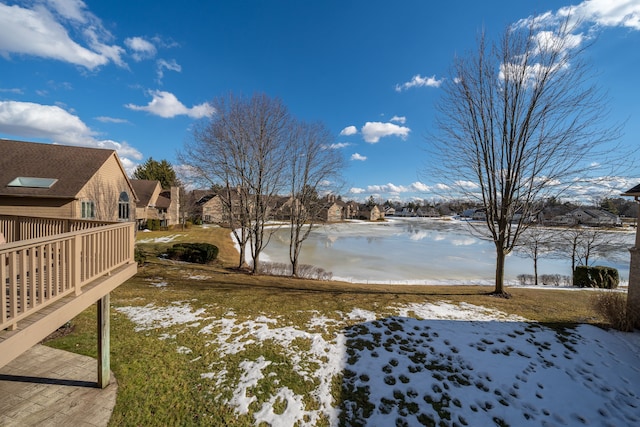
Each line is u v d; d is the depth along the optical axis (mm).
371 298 8969
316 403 4098
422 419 3873
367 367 4922
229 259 18203
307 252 23531
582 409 4133
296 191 14742
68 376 4445
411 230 47531
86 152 17031
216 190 14555
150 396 4074
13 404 3814
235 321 6652
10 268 2521
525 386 4559
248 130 13227
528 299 9391
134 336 5770
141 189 33375
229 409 3906
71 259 3396
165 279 10875
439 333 6223
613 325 6750
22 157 15203
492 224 9977
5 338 2404
